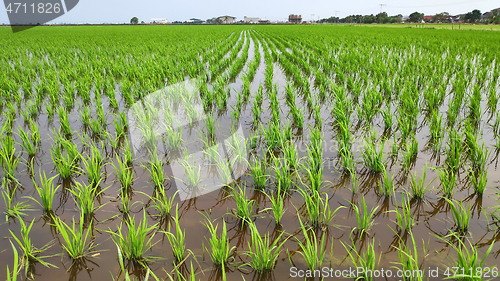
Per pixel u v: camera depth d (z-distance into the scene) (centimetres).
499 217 324
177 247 281
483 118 646
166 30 4881
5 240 303
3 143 464
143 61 1306
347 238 305
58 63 1305
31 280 257
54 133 569
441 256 277
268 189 397
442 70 1048
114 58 1527
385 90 862
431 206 351
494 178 400
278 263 277
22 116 688
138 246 273
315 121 659
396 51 1738
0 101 770
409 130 586
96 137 563
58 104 784
